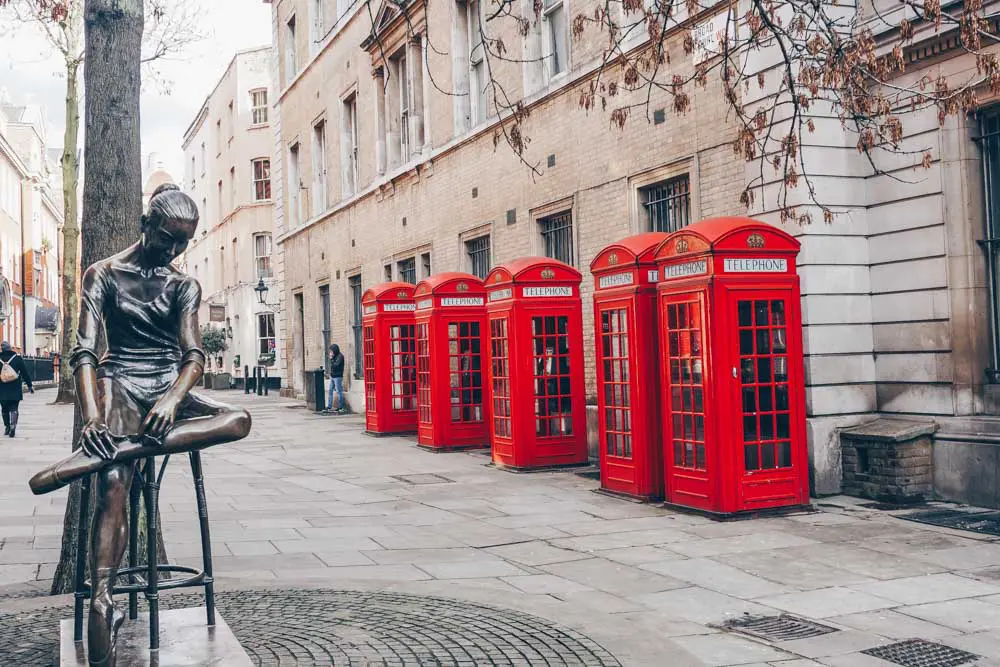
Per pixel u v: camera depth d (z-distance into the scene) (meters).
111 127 6.68
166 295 4.63
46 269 69.25
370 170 24.12
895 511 9.24
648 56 12.59
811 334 10.18
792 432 9.28
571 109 14.75
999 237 9.50
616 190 13.62
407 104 22.39
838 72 7.29
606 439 10.88
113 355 4.61
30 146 62.78
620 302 10.48
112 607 4.17
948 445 9.57
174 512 9.93
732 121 11.19
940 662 4.97
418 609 5.83
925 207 9.88
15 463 14.33
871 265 10.51
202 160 58.22
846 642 5.31
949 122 9.60
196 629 4.75
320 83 28.22
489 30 17.53
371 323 19.20
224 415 4.53
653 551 7.77
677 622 5.73
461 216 18.73
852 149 10.46
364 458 14.95
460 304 15.83
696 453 9.35
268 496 11.08
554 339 13.02
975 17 6.46
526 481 11.98
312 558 7.61
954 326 9.63
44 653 4.89
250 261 45.81
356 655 4.88
